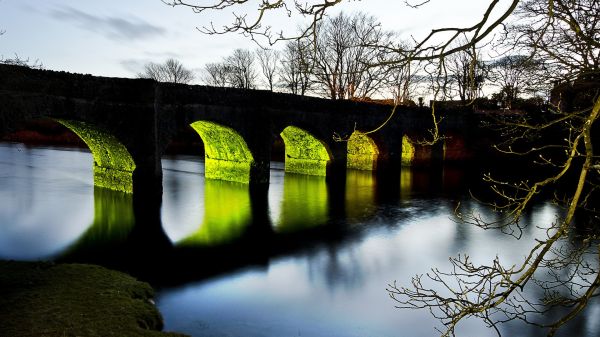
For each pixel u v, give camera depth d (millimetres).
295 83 42562
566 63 7137
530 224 18484
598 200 22312
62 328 7922
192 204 21406
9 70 15812
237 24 4578
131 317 8641
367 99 35219
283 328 9195
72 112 17625
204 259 13516
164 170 34344
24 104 16250
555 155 28125
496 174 33781
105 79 18609
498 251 14789
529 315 10086
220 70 67438
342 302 10578
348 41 33219
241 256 13883
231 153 27125
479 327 9547
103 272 11195
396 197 24391
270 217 19188
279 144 48906
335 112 28969
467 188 27688
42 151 44469
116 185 21719
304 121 27234
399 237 16344
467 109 39094
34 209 19297
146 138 19938
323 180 29797
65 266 11516
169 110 21016
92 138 21156
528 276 3721
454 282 12117
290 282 11750
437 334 9172
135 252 14039
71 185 25141
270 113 25453
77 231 16297
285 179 29906
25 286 9867
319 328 9250
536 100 14117
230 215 19375
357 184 28812
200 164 39156
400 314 10031
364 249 14844
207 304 10227
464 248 15117
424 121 35531
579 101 12805
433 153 37062
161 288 11086
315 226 17766
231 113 23828
